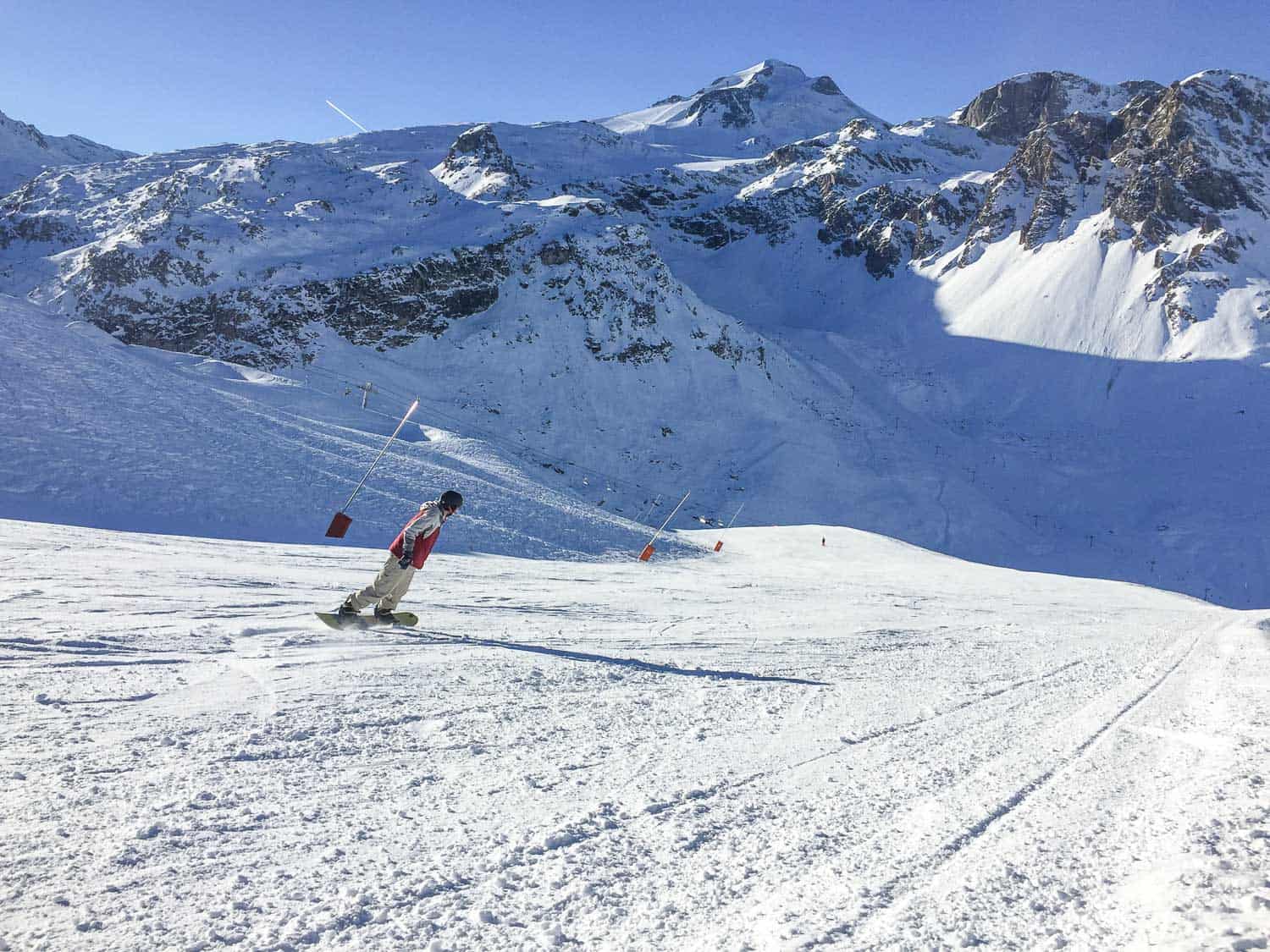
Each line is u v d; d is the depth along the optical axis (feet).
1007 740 15.80
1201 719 18.43
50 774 10.07
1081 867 8.82
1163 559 379.35
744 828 10.06
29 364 111.75
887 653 30.78
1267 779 12.48
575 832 9.62
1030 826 10.35
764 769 12.91
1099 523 419.74
